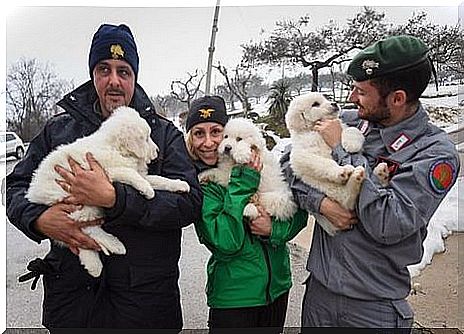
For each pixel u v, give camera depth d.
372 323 1.80
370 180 1.75
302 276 3.06
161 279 1.90
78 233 1.80
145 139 1.87
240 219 1.92
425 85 1.81
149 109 2.03
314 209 1.91
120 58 1.93
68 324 1.88
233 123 2.21
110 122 1.88
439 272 3.16
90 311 1.86
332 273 1.85
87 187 1.70
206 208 1.98
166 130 2.04
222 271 2.02
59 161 1.82
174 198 1.81
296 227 2.11
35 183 1.84
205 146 2.17
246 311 2.00
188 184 1.89
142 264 1.86
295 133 2.18
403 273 1.85
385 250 1.80
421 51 1.80
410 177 1.71
